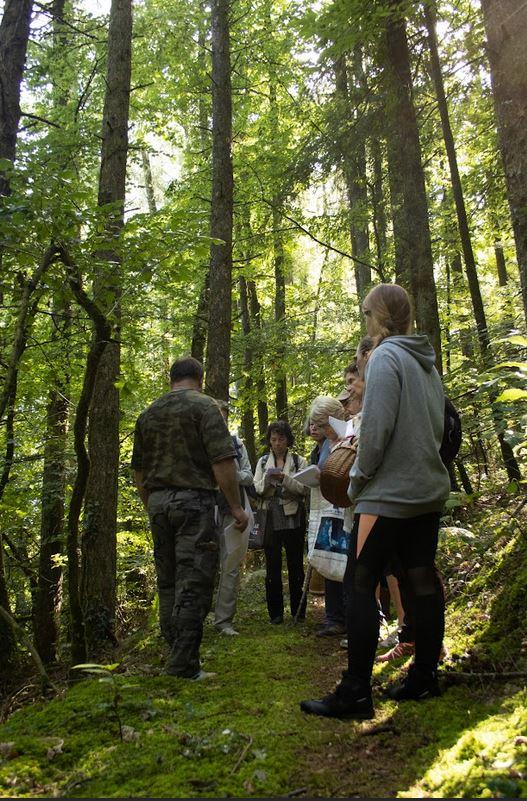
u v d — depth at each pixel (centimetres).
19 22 630
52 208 359
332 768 223
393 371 264
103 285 386
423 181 699
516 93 483
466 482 779
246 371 1288
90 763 232
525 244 484
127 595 1094
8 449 741
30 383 802
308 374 1169
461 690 285
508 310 898
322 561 455
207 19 1212
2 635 695
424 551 276
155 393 1151
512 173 488
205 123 1334
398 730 251
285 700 302
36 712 304
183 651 345
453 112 873
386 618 494
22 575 1055
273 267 1473
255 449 1437
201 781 211
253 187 1180
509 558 410
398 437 263
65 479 955
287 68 1207
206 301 1191
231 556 502
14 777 221
